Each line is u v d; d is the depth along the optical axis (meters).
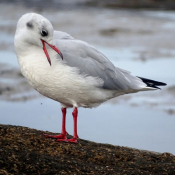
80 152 9.79
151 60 25.41
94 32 32.59
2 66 23.06
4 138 9.66
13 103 18.06
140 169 9.41
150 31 32.97
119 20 37.06
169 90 19.86
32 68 10.02
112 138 14.45
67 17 38.22
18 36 10.05
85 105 11.04
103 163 9.54
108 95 11.28
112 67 11.18
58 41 10.50
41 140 9.99
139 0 52.12
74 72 10.20
